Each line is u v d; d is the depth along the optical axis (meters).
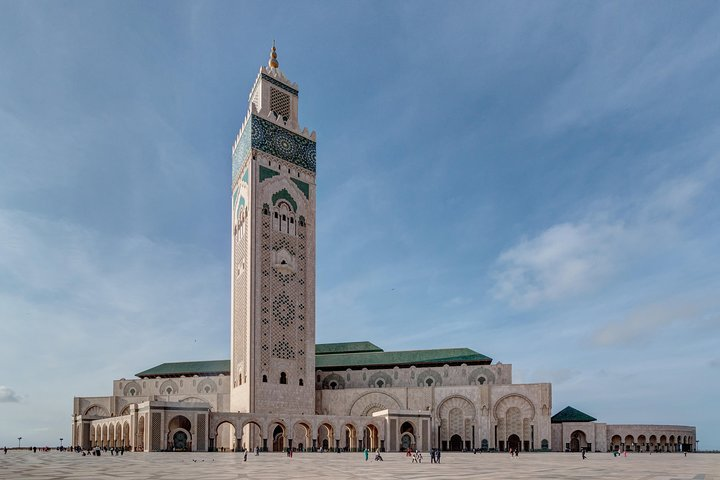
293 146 104.31
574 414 106.12
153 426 80.25
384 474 42.50
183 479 38.00
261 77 103.88
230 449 93.25
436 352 111.50
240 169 103.94
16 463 58.19
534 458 70.56
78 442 107.56
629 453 95.69
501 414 97.38
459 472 44.56
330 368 111.44
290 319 97.19
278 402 92.31
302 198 103.56
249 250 94.69
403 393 101.69
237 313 99.44
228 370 114.94
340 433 92.06
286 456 72.50
